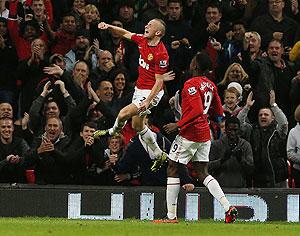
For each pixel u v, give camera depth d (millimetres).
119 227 21172
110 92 32375
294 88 34469
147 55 25578
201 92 23781
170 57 35562
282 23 38094
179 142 24141
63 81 32250
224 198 24406
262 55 36062
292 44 38188
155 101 25969
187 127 23891
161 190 29109
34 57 34219
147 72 25812
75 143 29609
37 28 35844
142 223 23797
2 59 35312
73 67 34219
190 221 26406
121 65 34625
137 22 36969
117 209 29047
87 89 31484
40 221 24547
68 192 28969
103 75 33625
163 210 29109
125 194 29062
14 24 35938
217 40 36875
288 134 31625
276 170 30578
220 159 29359
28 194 28828
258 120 31562
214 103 24391
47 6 37438
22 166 29062
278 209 29484
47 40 35969
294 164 30938
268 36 37812
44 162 28953
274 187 30438
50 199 28922
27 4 37219
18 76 34500
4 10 37125
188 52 35781
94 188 29000
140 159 29125
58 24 38125
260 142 30438
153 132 28562
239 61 35344
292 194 29531
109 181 29703
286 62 35469
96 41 35406
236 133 29469
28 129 31688
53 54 35094
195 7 38500
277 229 22016
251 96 31422
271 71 34844
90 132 29250
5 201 28750
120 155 29656
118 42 36469
